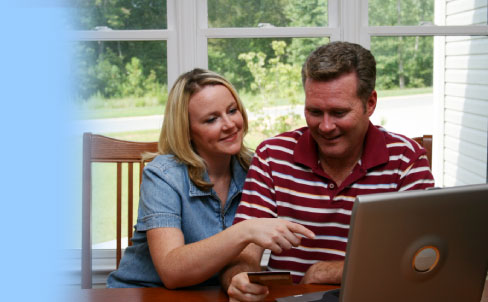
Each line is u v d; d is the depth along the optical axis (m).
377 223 0.82
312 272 1.22
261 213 1.39
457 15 2.09
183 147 1.41
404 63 2.09
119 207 1.68
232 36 2.03
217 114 1.40
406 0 2.07
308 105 1.23
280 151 1.43
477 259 0.93
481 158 2.19
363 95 1.22
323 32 2.03
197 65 2.03
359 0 2.01
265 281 0.93
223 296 1.13
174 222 1.31
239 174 1.51
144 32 2.03
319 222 1.37
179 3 2.00
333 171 1.38
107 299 1.11
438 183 2.18
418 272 0.88
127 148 1.68
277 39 2.06
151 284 1.42
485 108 2.17
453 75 2.12
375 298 0.86
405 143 1.39
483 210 0.90
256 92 2.09
